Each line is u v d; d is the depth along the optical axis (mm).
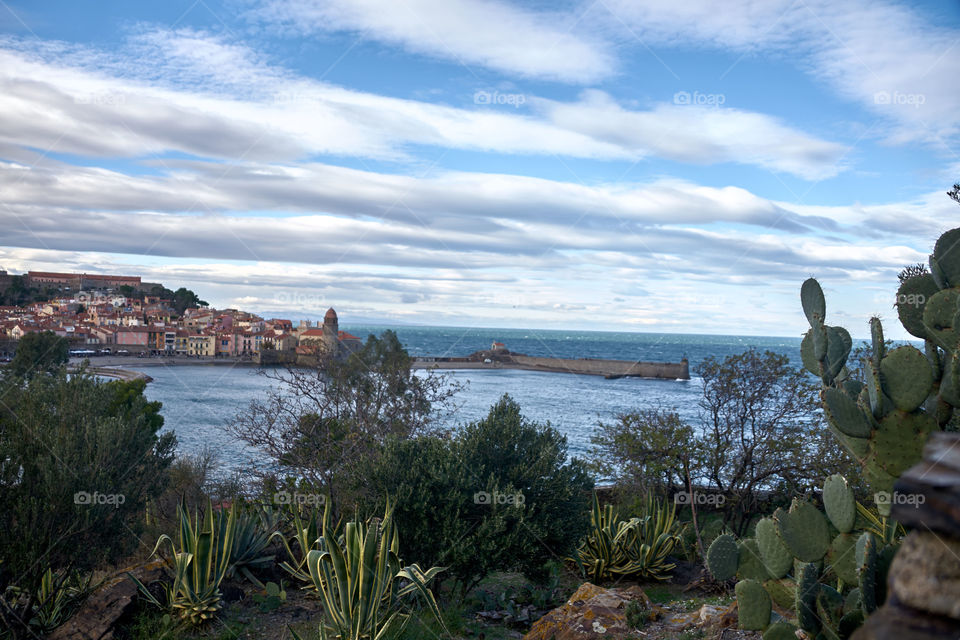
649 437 15297
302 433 13531
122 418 10258
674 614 8484
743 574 5867
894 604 1376
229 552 10070
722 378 15516
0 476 8742
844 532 5348
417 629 8867
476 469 11430
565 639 7910
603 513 14406
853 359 9695
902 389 4918
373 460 12016
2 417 9086
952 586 1283
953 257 4965
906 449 4914
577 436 48062
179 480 14648
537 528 10969
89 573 9914
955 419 4977
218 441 41062
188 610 9086
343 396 14672
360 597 8008
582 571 12969
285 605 10141
